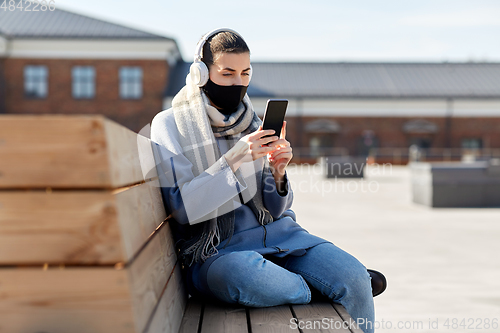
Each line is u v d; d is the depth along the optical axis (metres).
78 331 0.88
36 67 24.03
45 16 24.83
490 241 4.81
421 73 29.11
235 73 1.53
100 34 23.86
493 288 3.05
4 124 0.85
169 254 1.38
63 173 0.86
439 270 3.54
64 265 0.88
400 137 26.88
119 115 24.28
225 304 1.52
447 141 26.92
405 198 9.74
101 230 0.87
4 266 0.88
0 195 0.86
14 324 0.88
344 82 28.12
